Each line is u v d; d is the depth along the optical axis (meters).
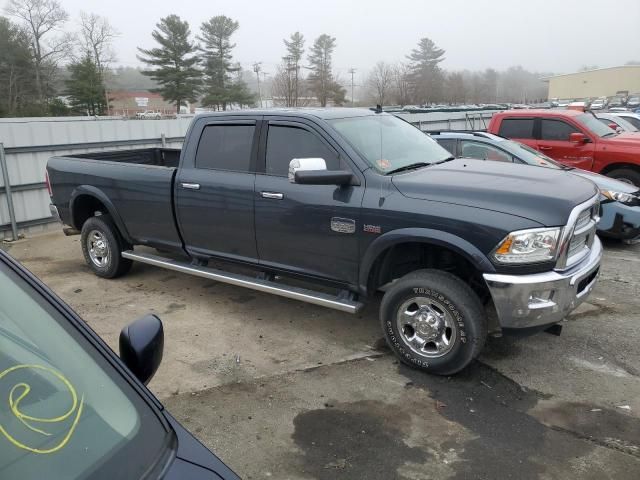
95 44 71.38
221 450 3.31
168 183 5.48
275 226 4.76
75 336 1.75
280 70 75.50
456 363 3.94
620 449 3.25
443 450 3.28
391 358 4.43
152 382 4.13
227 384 4.09
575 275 3.78
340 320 5.20
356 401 3.82
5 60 61.06
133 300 5.81
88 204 6.64
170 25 64.75
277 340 4.80
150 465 1.53
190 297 5.87
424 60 76.88
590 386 3.97
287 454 3.27
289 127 4.75
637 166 9.20
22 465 1.42
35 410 1.53
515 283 3.62
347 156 4.39
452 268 4.31
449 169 4.49
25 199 8.99
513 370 4.20
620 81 85.75
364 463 3.17
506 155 7.79
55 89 66.00
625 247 7.72
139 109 83.38
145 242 5.96
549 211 3.66
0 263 1.80
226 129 5.15
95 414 1.59
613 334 4.80
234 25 67.94
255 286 4.95
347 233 4.31
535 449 3.27
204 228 5.32
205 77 69.19
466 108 24.95
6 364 1.59
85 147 9.93
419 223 3.94
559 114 10.08
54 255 7.72
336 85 76.12
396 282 4.19
